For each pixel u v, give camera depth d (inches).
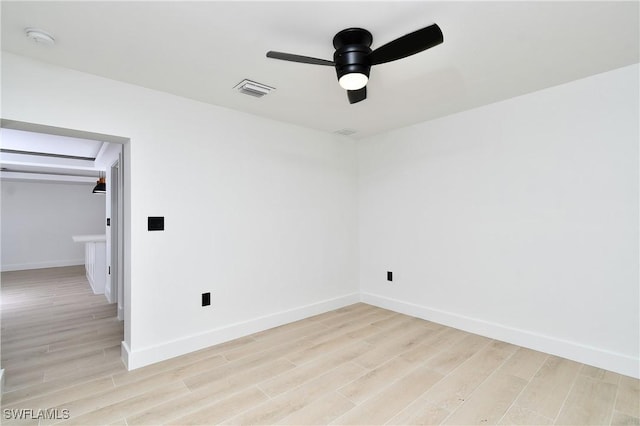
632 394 80.8
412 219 143.3
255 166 127.0
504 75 93.6
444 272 131.9
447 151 129.9
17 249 293.0
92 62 83.9
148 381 89.0
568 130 99.8
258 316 127.0
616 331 92.0
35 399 80.4
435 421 71.6
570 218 99.9
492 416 73.2
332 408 76.7
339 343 114.4
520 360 99.7
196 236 110.6
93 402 79.1
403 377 90.4
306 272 144.2
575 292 99.1
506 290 113.8
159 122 102.9
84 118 89.4
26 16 64.3
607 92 92.7
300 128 142.7
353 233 165.3
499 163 115.0
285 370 95.0
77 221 322.0
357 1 60.4
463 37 73.2
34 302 173.2
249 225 124.9
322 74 91.2
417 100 112.3
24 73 80.8
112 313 152.3
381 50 65.4
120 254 140.9
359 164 167.6
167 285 104.0
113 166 172.7
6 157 204.4
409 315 144.6
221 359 102.3
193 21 66.5
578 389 83.4
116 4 60.8
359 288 167.9
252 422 71.8
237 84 98.1
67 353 107.3
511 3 61.3
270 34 71.5
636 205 89.0
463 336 119.5
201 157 112.1
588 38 74.3
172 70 88.7
